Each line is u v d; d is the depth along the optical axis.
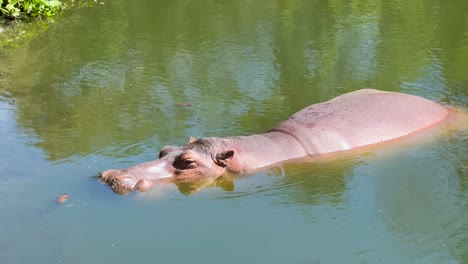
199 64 13.55
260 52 14.25
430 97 11.19
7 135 9.87
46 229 6.96
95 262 6.35
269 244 6.71
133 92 11.98
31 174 8.32
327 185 8.11
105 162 8.68
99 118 10.62
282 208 7.50
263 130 9.87
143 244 6.69
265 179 8.31
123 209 7.41
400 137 9.46
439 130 9.71
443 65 13.01
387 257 6.43
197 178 8.22
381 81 12.08
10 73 13.38
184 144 9.30
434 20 16.75
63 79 12.91
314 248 6.61
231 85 12.15
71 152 9.09
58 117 10.73
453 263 6.30
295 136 9.18
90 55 14.50
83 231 6.93
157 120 10.41
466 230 6.94
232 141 8.80
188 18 17.62
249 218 7.28
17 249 6.56
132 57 14.22
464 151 9.01
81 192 7.77
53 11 18.19
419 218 7.20
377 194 7.82
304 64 13.27
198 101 11.32
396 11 17.88
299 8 18.56
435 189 7.90
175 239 6.81
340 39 15.14
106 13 18.34
